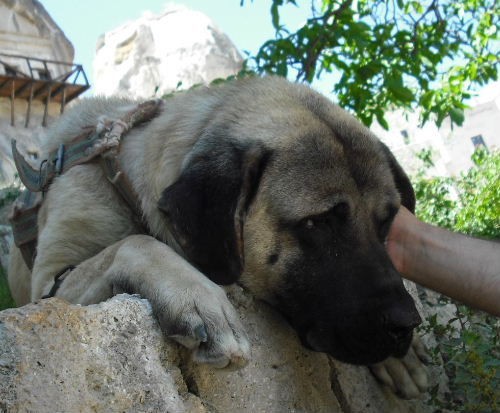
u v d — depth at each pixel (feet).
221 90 3.76
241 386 2.99
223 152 3.26
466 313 4.26
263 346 3.21
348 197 3.31
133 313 2.68
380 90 6.69
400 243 3.85
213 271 3.09
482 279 3.68
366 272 3.22
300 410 3.21
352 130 3.53
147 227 3.52
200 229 3.10
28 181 4.10
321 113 3.56
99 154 3.65
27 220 4.19
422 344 3.92
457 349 4.00
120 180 3.56
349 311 3.17
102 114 4.14
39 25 24.63
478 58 7.80
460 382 3.87
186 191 3.14
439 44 7.01
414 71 6.68
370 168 3.44
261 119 3.40
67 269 3.49
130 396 2.52
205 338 2.68
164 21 28.25
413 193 3.93
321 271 3.25
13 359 2.26
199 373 2.82
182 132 3.52
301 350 3.38
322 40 6.15
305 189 3.26
